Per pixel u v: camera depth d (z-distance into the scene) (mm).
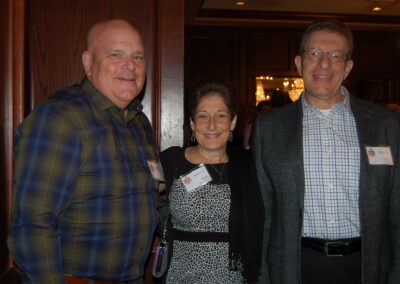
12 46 1600
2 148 1552
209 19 6984
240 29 7441
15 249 1203
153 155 1635
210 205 1652
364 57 7754
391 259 1664
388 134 1643
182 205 1669
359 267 1623
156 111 2195
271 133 1780
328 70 1617
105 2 2127
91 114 1361
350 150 1648
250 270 1665
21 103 1649
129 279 1448
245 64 7512
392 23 7086
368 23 7113
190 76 7434
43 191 1205
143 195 1471
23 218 1191
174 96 2209
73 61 2104
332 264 1610
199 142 1724
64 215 1325
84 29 2109
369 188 1591
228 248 1640
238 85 7516
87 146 1318
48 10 2072
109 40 1411
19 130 1277
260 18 6938
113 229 1357
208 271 1612
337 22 1678
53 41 2080
